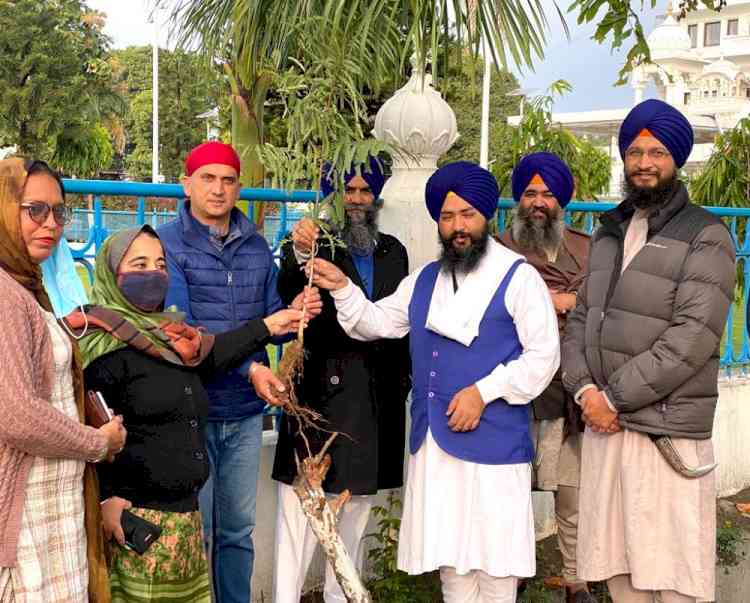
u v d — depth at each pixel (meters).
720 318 3.11
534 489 3.82
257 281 3.30
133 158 46.81
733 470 5.61
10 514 2.20
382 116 3.97
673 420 3.16
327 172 3.22
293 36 3.63
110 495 2.70
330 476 3.33
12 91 34.44
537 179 3.70
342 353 3.39
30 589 2.21
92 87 37.94
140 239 2.71
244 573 3.42
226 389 3.24
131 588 2.65
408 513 3.28
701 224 3.15
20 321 2.19
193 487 2.76
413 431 3.28
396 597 3.85
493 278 3.17
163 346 2.72
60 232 2.37
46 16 35.41
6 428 2.13
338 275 3.24
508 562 3.08
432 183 3.22
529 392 3.11
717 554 4.75
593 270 3.43
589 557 3.39
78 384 2.45
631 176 3.22
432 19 3.42
